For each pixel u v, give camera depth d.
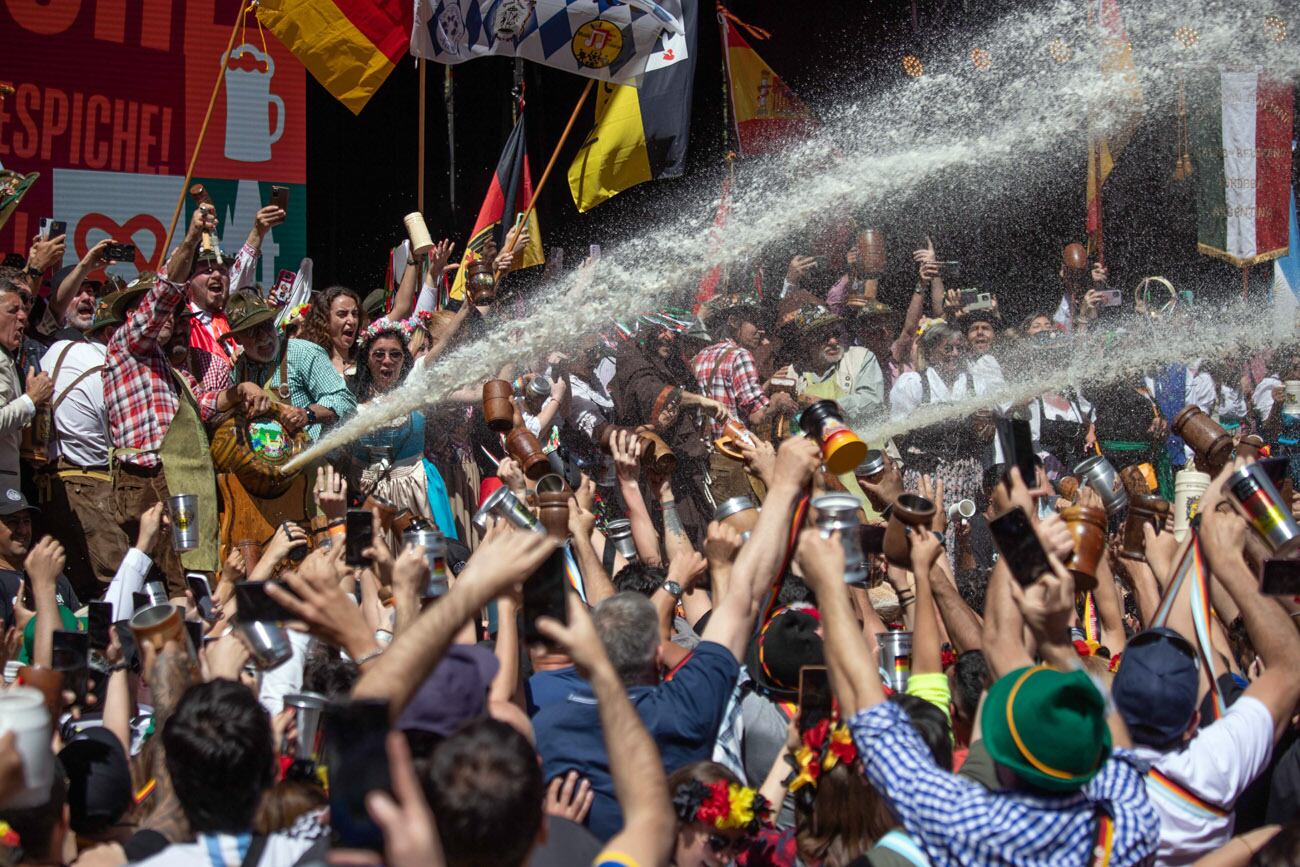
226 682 2.98
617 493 8.41
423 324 8.26
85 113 9.69
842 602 3.12
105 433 6.92
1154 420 10.48
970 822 2.79
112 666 3.90
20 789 2.62
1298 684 3.48
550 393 8.16
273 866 2.90
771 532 3.67
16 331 6.76
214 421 6.96
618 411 8.51
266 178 10.13
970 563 7.43
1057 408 10.37
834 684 3.09
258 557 6.32
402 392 7.75
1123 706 3.53
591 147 10.05
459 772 2.43
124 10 9.79
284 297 8.68
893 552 4.14
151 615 3.54
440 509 7.77
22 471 7.09
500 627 3.51
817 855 3.38
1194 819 3.39
